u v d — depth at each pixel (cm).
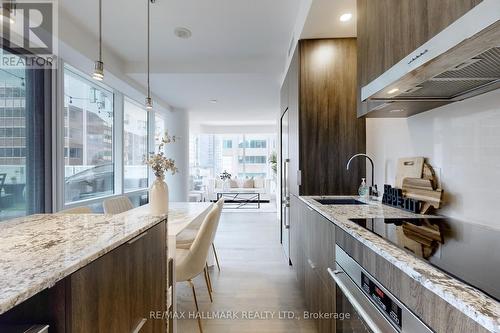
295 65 269
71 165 318
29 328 65
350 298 113
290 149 311
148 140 545
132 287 100
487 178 124
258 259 347
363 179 237
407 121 189
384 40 134
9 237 94
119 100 419
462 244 97
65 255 75
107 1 238
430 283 66
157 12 256
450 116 148
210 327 203
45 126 266
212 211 211
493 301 56
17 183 240
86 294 74
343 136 254
